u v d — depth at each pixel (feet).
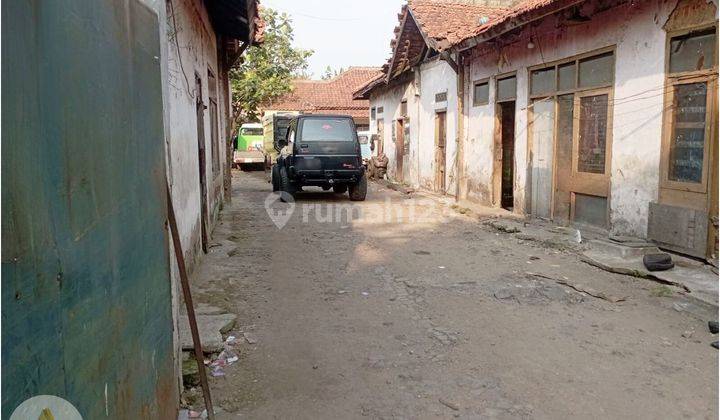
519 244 27.04
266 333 15.34
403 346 14.47
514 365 13.29
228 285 19.72
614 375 12.73
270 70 80.02
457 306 17.62
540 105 31.83
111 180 6.51
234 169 90.68
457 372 12.94
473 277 21.03
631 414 11.03
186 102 19.51
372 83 64.90
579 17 26.89
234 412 11.16
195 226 21.52
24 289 4.36
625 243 22.84
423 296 18.70
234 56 44.04
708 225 20.38
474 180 40.63
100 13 6.20
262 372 12.94
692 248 21.04
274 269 22.34
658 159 22.82
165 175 9.53
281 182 45.85
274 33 79.87
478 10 48.85
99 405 5.95
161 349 8.79
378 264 23.21
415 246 26.89
